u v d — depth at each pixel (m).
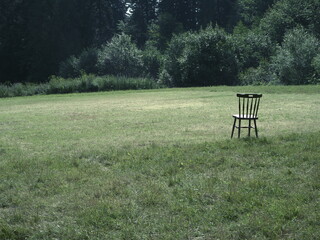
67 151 9.99
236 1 83.44
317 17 51.28
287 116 14.93
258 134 11.31
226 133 11.73
